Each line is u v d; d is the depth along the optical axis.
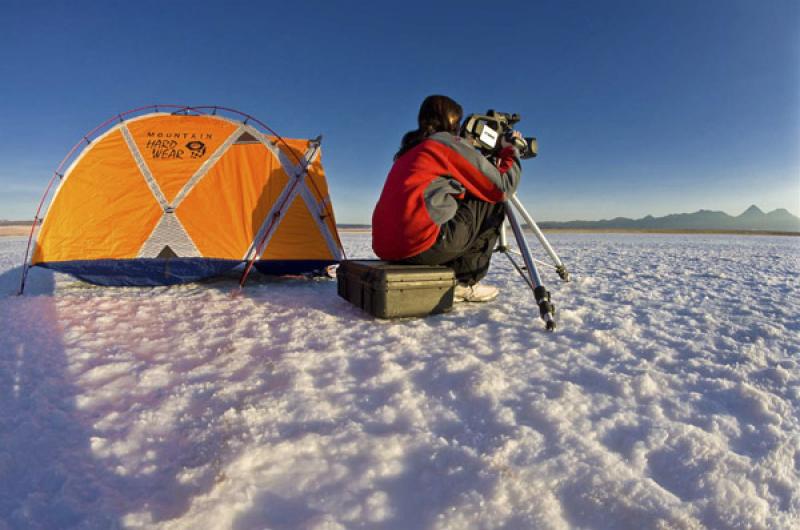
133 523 0.94
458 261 2.94
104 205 3.78
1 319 2.66
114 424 1.38
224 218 3.97
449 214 2.57
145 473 1.14
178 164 3.98
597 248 10.84
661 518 0.96
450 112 2.75
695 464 1.15
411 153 2.64
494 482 1.07
